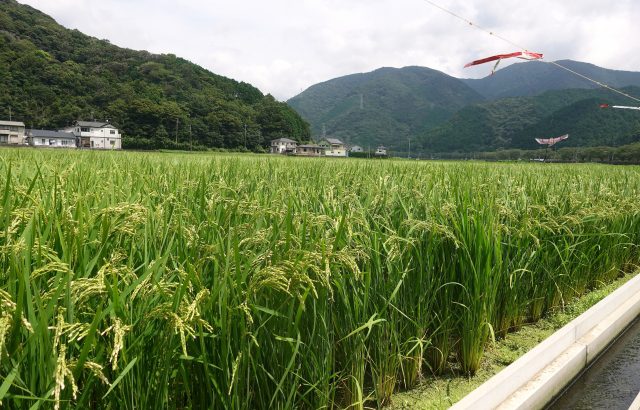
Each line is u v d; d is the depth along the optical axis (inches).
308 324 101.4
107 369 72.3
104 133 3100.4
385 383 122.6
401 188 185.5
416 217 151.5
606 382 148.9
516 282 166.9
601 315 179.8
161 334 74.7
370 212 147.9
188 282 74.4
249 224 105.7
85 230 84.0
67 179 134.3
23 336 63.0
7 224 76.0
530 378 133.1
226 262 80.8
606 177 400.5
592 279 230.5
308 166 379.6
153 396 76.2
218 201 130.3
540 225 174.6
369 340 124.1
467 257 138.9
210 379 83.2
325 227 121.6
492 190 203.6
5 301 56.5
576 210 211.8
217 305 82.3
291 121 4736.7
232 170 246.2
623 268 266.2
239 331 84.8
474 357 140.3
